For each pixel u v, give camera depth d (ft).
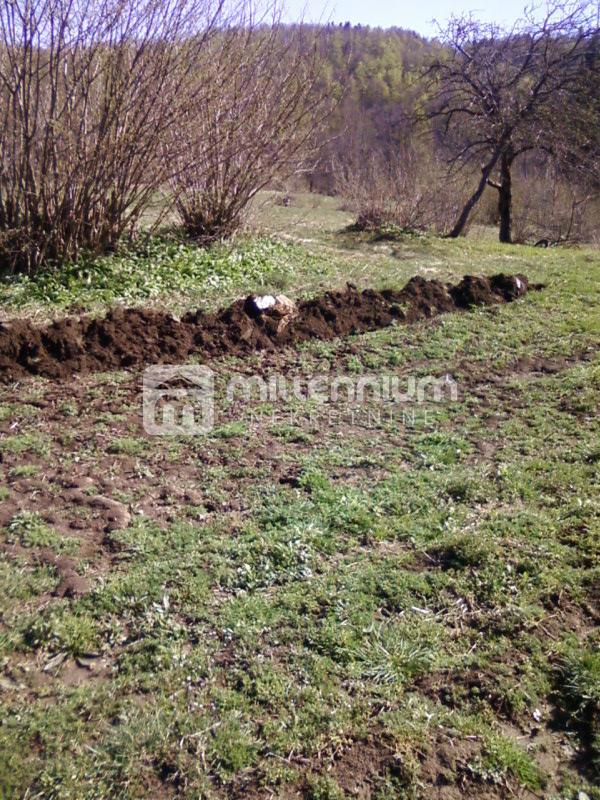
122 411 15.57
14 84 22.41
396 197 45.06
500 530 11.61
